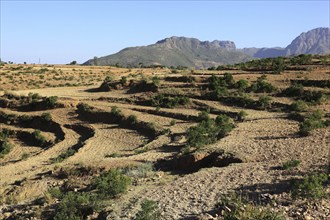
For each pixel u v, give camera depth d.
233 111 42.38
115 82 62.41
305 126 26.84
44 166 31.25
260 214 10.01
